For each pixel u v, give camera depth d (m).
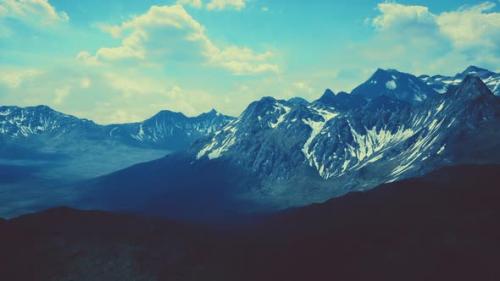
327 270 191.75
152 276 182.12
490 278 161.12
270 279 191.38
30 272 176.75
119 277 179.25
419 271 172.75
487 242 180.75
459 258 174.00
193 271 189.88
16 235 194.62
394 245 195.88
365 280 176.25
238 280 188.88
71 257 185.38
